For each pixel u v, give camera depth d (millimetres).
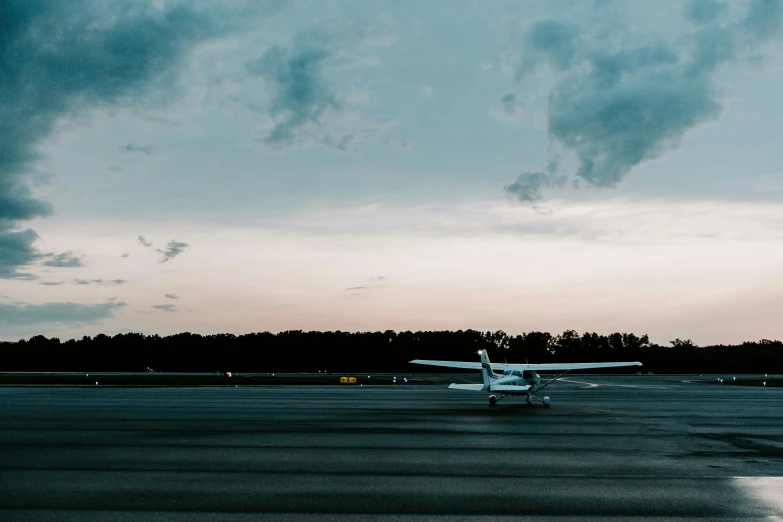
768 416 38969
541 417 37312
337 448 24078
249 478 18062
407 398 56719
